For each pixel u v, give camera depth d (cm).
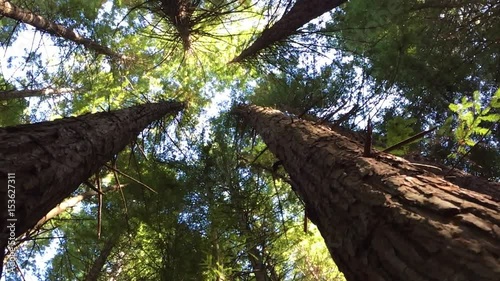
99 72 1026
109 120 459
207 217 688
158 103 765
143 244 683
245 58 757
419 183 196
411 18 562
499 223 147
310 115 686
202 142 828
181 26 664
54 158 279
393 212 180
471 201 170
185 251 635
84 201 757
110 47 988
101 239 672
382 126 615
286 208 722
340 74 676
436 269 145
